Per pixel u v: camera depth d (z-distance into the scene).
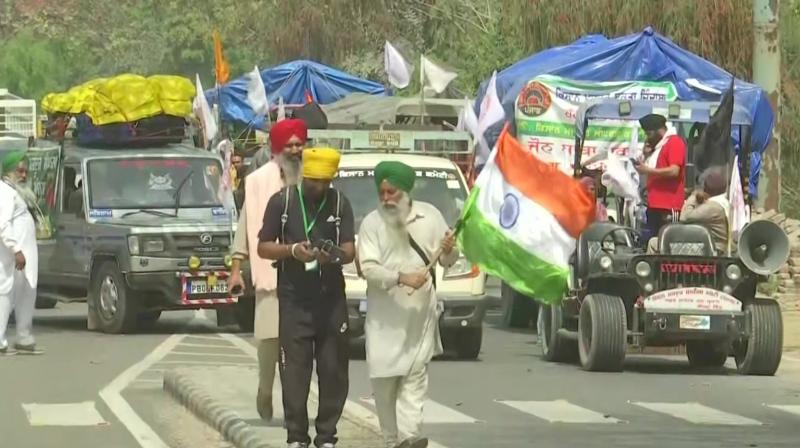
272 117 53.06
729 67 49.47
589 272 27.73
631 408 23.03
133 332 34.34
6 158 35.56
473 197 17.55
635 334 27.47
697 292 27.11
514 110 39.25
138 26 113.38
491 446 19.25
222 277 33.78
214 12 106.56
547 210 17.59
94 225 34.47
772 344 27.11
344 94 56.50
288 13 78.12
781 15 55.03
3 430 20.50
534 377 26.84
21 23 119.69
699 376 27.39
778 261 27.03
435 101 46.16
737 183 29.91
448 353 30.48
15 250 29.30
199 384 23.17
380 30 78.19
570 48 42.00
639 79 40.47
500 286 41.19
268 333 19.09
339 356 17.27
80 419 21.48
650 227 30.03
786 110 54.59
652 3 50.06
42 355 29.53
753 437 20.23
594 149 33.06
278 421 19.80
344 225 17.25
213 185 35.69
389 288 16.70
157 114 36.31
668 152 29.92
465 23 76.25
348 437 18.67
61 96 36.38
